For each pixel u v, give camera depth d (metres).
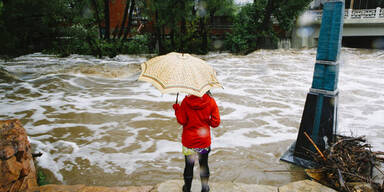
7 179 2.82
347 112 7.38
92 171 4.24
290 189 3.32
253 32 24.56
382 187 3.15
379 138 5.59
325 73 3.93
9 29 13.44
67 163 4.47
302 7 23.62
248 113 7.22
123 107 7.71
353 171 3.50
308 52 22.78
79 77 11.44
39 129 5.97
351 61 17.78
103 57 20.39
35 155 4.22
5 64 15.73
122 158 4.69
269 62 17.97
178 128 6.12
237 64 17.36
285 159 4.50
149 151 4.98
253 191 3.30
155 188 3.29
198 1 21.69
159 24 21.23
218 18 26.36
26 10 14.15
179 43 23.64
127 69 13.59
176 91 2.35
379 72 13.69
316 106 4.08
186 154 2.90
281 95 9.23
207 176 3.05
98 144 5.25
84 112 7.21
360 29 24.30
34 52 20.72
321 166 3.83
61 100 8.35
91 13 22.53
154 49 24.14
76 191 3.06
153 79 2.49
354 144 4.00
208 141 2.87
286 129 6.09
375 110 7.57
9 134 3.18
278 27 26.64
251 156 4.75
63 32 20.78
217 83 2.65
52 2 16.17
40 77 11.31
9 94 8.96
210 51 25.27
